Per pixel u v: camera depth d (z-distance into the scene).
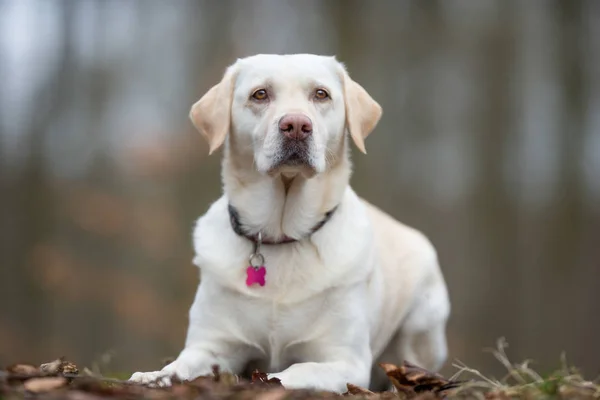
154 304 17.84
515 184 18.20
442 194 18.62
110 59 19.41
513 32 18.98
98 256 18.64
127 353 17.00
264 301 4.79
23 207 18.86
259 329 4.83
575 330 17.28
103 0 19.42
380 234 5.77
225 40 18.70
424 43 19.44
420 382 4.32
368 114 5.20
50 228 18.80
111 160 19.03
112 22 19.52
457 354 16.38
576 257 17.70
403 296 5.65
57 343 17.94
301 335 4.83
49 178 19.08
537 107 18.73
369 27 18.70
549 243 17.91
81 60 19.36
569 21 18.98
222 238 4.97
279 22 18.92
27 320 18.25
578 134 18.28
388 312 5.47
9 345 17.80
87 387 3.69
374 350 5.43
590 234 17.83
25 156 19.06
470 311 17.77
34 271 18.45
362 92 5.21
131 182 18.98
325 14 18.58
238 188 4.93
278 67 4.88
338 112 4.98
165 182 18.64
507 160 18.38
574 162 18.14
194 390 3.73
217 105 5.02
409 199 18.42
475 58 19.11
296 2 18.88
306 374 4.48
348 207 5.10
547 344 17.17
